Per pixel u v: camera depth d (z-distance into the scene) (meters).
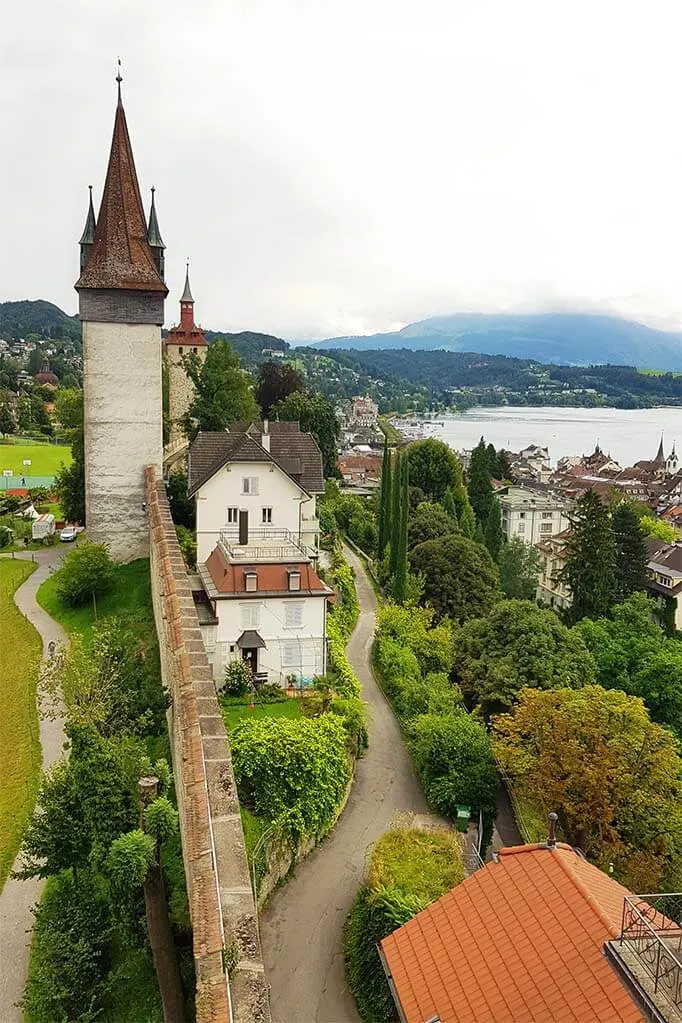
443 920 17.61
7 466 129.50
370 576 74.44
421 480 105.75
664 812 32.22
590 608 77.12
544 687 46.75
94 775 21.08
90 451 56.75
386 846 28.38
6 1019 19.75
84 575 50.97
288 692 40.69
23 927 23.16
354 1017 23.06
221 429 69.75
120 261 55.44
